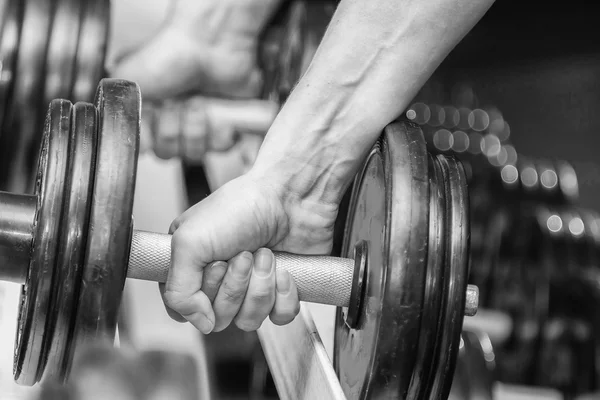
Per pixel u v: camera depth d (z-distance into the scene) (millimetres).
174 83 1871
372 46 1054
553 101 2941
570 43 2908
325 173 1105
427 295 981
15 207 947
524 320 2051
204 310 1030
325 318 1328
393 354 961
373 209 1082
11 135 1639
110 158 911
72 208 900
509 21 2967
